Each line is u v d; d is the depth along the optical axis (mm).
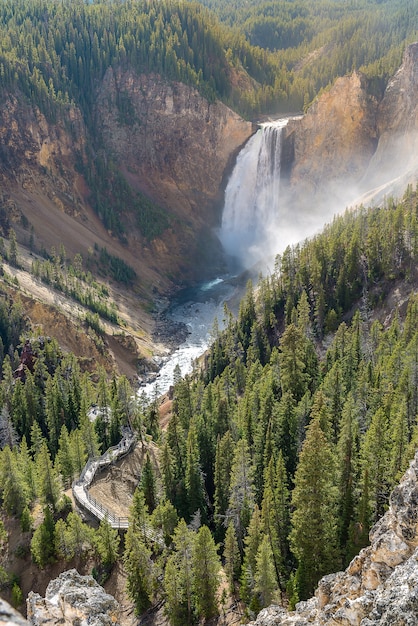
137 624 50812
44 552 59188
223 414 77188
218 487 64062
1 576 58812
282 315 123000
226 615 48625
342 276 115062
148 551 52031
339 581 27078
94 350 138000
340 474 50719
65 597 32062
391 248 111688
